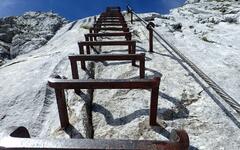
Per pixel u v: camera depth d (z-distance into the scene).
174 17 15.43
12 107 4.85
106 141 1.83
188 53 7.18
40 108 4.79
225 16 14.39
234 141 3.42
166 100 4.46
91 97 4.81
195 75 5.43
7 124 4.35
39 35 17.38
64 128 3.77
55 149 1.78
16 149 1.78
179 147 1.75
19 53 14.31
